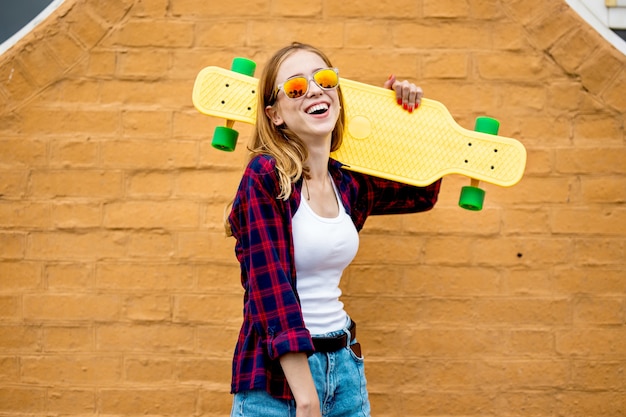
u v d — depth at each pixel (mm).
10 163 2889
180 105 2904
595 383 2924
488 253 2920
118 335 2924
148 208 2910
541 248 2916
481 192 2391
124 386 2930
